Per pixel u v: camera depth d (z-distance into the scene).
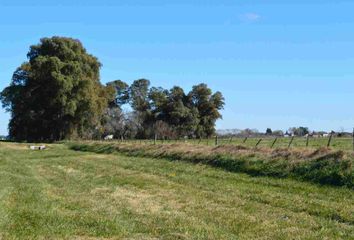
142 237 14.38
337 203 19.94
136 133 114.12
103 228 15.28
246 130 98.06
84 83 94.94
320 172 25.97
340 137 72.12
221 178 29.97
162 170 36.00
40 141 97.38
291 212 18.70
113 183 28.92
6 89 97.19
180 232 15.09
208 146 44.00
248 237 14.72
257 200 21.53
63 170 38.56
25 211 17.83
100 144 68.56
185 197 22.77
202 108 129.75
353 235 14.87
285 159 30.45
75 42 100.75
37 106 96.75
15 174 33.84
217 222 16.89
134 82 137.25
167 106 127.56
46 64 92.81
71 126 98.38
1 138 113.31
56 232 14.59
